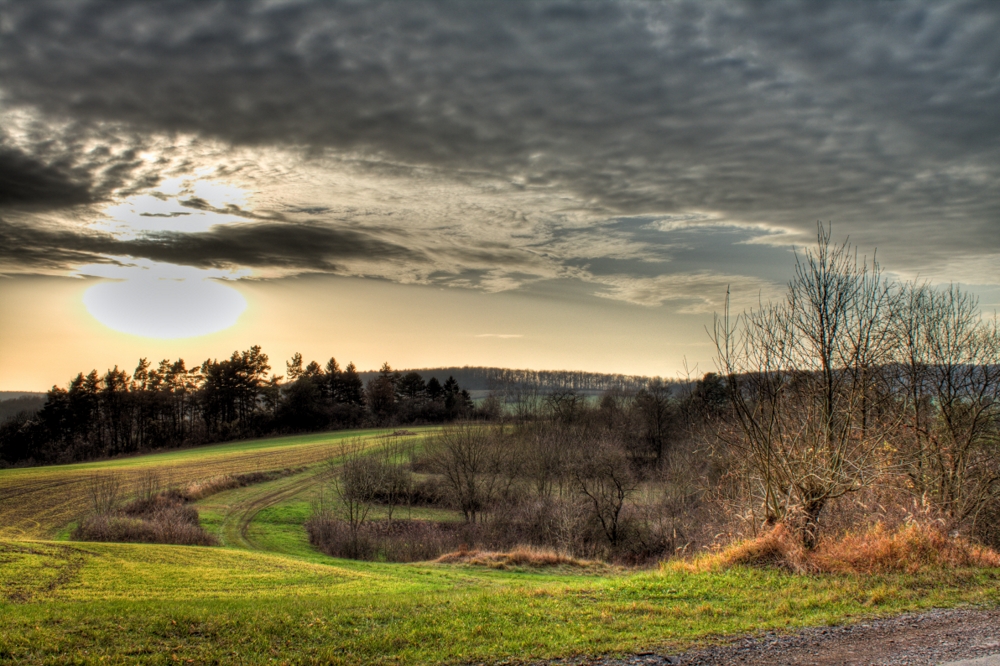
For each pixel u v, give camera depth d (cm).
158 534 3064
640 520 3969
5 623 913
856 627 875
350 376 11838
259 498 4809
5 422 9056
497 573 2269
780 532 1323
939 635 835
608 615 929
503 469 4647
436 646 803
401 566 2403
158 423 9681
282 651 789
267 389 10462
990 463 1998
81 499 4334
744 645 798
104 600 1327
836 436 1423
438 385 11944
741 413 1480
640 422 5791
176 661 752
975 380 2066
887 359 1825
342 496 4309
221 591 1524
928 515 1473
